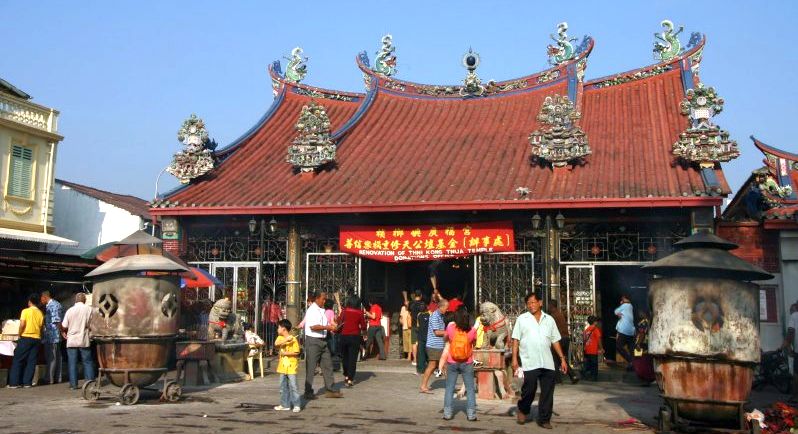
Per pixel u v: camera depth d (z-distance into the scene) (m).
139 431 10.39
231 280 23.09
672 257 10.96
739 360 10.35
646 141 22.98
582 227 20.70
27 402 13.48
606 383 18.06
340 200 21.67
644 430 11.13
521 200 20.25
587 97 27.02
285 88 30.47
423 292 27.33
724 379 10.41
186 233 23.47
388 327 24.16
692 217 19.45
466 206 20.58
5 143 27.31
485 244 21.03
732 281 10.52
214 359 17.09
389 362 22.25
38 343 16.39
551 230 20.66
